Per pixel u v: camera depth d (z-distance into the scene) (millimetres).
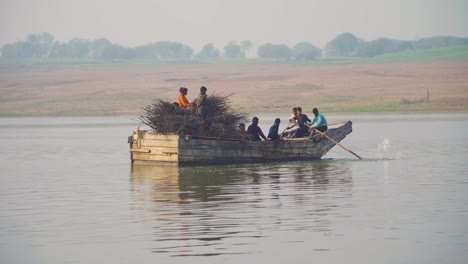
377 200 76875
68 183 96312
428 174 98375
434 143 154625
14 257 56344
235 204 75875
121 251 57219
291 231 62625
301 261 53719
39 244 60188
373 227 63625
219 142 115125
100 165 120062
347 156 129000
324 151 125125
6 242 61062
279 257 54781
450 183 88750
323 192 83250
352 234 61219
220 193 83938
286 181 93750
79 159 132500
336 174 100750
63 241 61000
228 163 116062
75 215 71938
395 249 56469
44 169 115062
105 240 60938
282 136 127188
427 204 73875
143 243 59500
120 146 165750
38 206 77812
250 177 98688
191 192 85188
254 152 117750
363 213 69625
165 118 115188
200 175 101812
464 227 62906
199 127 114875
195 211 72312
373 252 55781
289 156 120875
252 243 58781
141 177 101062
